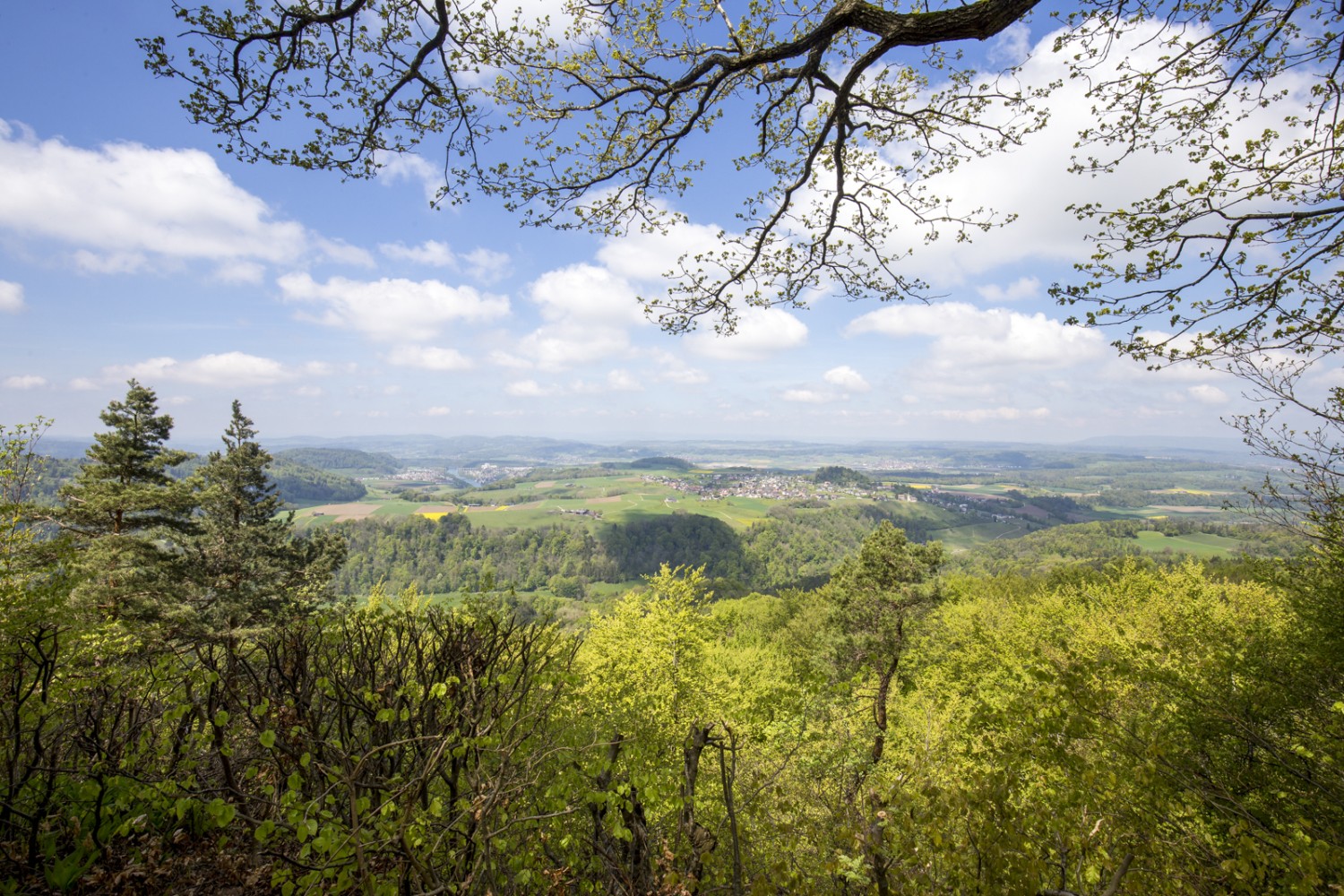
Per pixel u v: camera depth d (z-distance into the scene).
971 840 2.85
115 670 3.48
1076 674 3.92
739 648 35.97
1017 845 2.85
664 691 15.20
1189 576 25.00
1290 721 5.68
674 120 5.63
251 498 21.70
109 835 2.86
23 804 2.94
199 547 20.36
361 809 2.82
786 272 6.42
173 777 2.91
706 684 17.47
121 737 3.26
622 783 3.12
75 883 2.59
